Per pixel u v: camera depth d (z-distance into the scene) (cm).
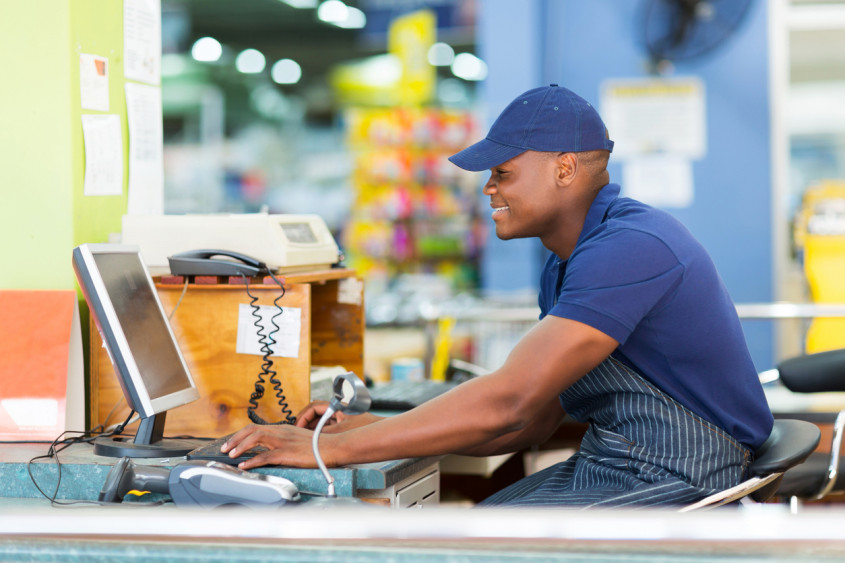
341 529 102
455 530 101
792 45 651
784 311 407
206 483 162
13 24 241
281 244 227
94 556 110
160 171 283
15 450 202
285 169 1377
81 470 184
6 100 242
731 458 184
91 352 232
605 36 668
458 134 939
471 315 460
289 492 159
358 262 943
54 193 241
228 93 1474
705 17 646
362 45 1295
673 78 658
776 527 96
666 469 182
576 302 172
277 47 1302
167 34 1190
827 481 256
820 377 243
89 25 247
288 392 216
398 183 945
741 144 652
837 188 569
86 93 246
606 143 196
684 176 660
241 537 106
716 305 184
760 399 193
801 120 656
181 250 232
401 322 794
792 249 655
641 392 185
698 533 97
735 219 655
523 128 191
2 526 107
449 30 907
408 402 259
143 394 187
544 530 100
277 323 216
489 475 317
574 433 356
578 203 194
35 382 216
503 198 196
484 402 171
